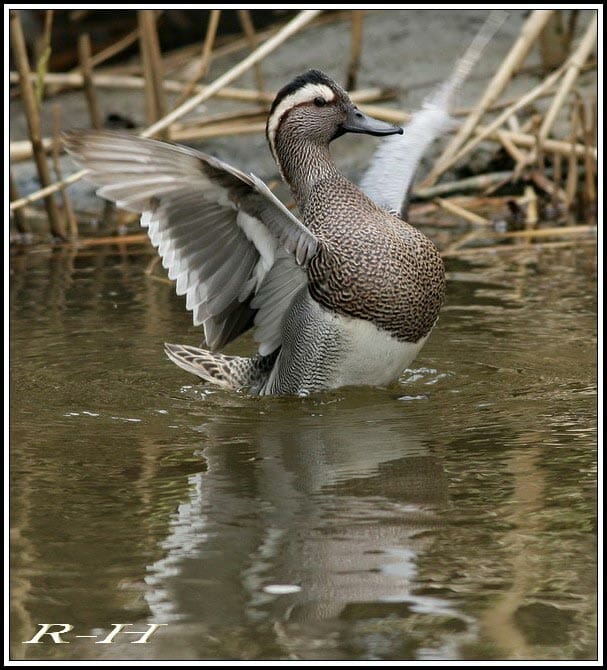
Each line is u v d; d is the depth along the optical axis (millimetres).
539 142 17031
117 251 15758
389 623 5973
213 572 6523
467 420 9156
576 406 9430
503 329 11812
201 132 17469
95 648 5809
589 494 7520
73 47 20797
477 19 21234
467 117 18172
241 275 9742
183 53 20844
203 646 5809
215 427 9172
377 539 6895
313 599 6184
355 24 18734
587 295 13000
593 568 6492
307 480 7871
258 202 8984
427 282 9797
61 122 19391
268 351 10266
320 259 9539
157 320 12492
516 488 7652
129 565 6621
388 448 8508
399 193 11172
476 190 17531
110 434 9031
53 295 13477
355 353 9719
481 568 6516
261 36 20922
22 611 6148
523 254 14969
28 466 8297
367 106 17484
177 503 7508
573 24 19125
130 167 8641
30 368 10891
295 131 10711
